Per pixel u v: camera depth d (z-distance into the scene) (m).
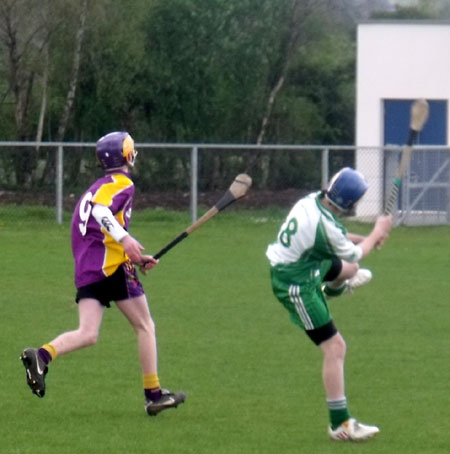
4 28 88.62
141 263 21.45
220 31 93.31
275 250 20.31
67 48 91.00
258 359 28.61
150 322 22.34
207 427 21.41
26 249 55.03
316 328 20.00
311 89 113.19
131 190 21.70
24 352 20.64
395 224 69.75
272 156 70.88
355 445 20.11
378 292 41.56
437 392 24.81
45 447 19.77
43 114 91.56
